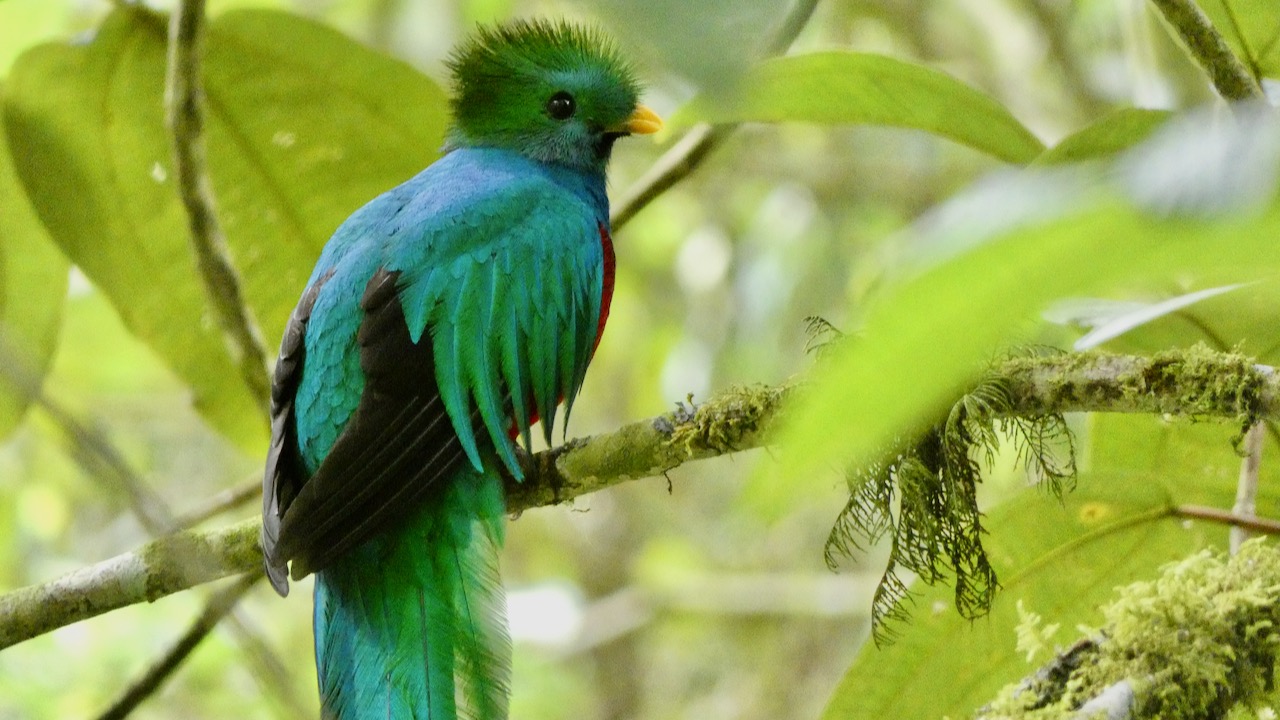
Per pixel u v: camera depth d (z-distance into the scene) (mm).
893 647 7547
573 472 7641
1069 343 8383
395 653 7133
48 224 9836
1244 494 7062
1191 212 1841
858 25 18766
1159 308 6117
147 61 9609
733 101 2197
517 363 8102
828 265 18672
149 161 9883
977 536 6676
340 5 17797
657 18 2219
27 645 16625
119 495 8383
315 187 10125
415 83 9773
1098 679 5691
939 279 1895
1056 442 7465
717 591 20016
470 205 8398
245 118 9859
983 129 7883
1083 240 1859
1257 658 5680
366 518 7035
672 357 18578
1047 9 17188
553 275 8430
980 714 5805
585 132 10078
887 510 6840
